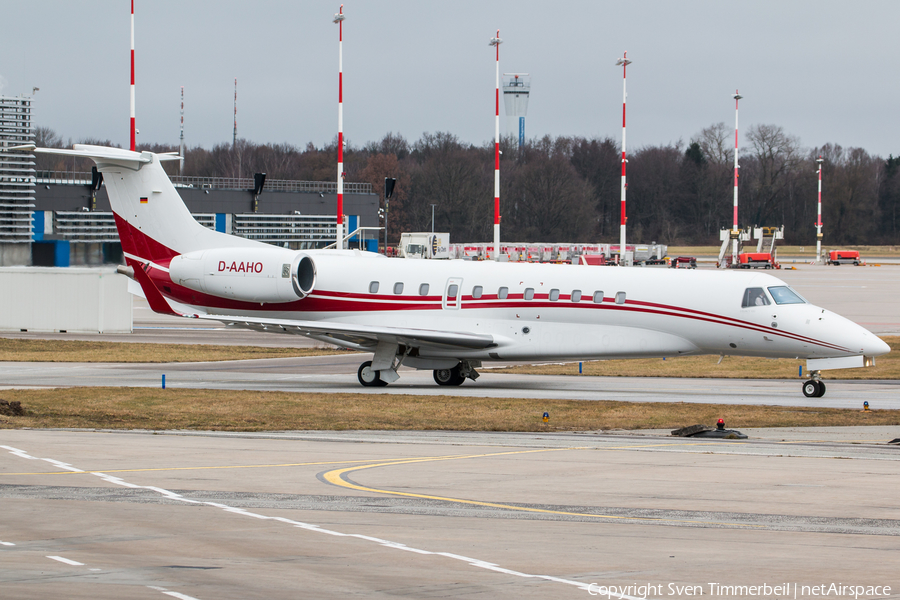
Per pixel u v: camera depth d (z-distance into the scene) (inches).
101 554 1656.0
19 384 4955.7
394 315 5118.1
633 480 2359.7
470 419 3705.7
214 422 3597.4
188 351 6958.7
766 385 5044.3
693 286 4611.2
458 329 4965.6
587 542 1745.8
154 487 2266.2
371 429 3449.8
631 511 2007.9
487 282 4950.8
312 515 1973.4
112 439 3083.2
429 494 2190.0
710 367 6008.9
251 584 1469.0
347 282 5221.5
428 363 5059.1
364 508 2042.3
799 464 2610.7
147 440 3070.9
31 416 3678.6
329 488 2261.3
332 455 2770.7
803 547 1705.2
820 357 4434.1
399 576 1517.0
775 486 2277.3
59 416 3695.9
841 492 2201.0
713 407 4025.6
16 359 6328.7
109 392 4475.9
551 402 4173.2
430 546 1715.1
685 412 3885.3
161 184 5497.1
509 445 3014.3
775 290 4517.7
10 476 2397.9
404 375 5684.1
